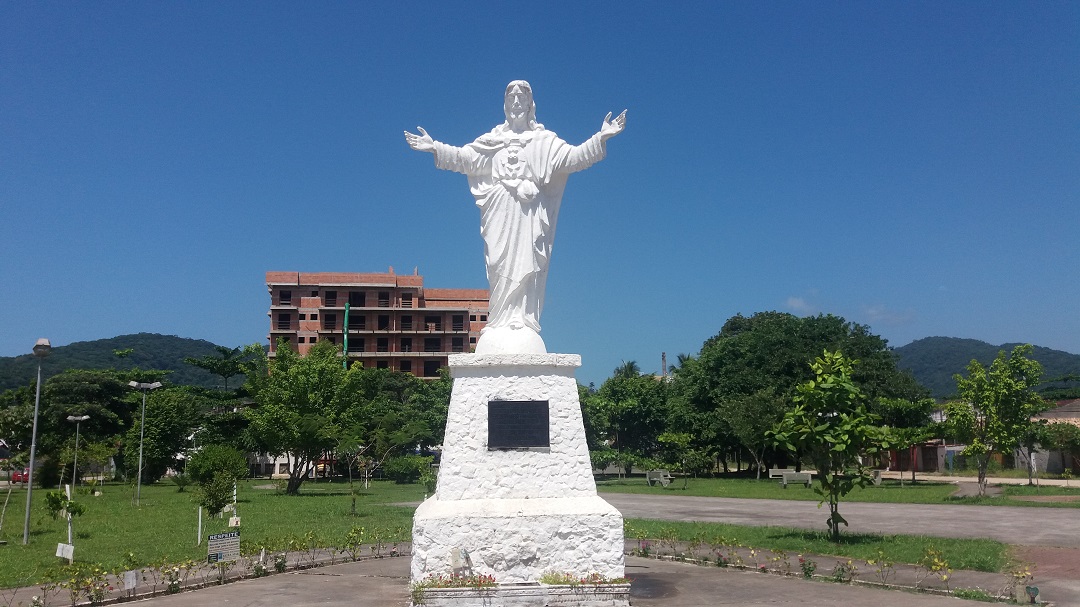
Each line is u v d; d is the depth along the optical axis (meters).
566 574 14.09
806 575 17.11
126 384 78.12
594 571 14.25
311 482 65.00
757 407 54.66
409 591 14.91
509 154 16.83
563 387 15.44
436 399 74.00
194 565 18.80
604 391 67.94
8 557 22.25
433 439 72.00
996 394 36.25
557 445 15.12
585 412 64.50
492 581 13.74
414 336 108.75
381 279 107.75
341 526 28.92
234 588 16.56
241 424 69.88
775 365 60.69
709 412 62.53
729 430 60.22
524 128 17.30
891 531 24.78
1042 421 44.59
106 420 75.12
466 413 15.23
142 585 17.08
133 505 41.31
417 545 14.16
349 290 107.38
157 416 64.62
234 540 18.59
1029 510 31.08
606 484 54.38
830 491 22.45
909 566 18.20
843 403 22.34
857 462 23.22
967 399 37.69
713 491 45.59
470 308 110.00
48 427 67.62
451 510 14.35
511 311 16.53
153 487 60.00
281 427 49.72
